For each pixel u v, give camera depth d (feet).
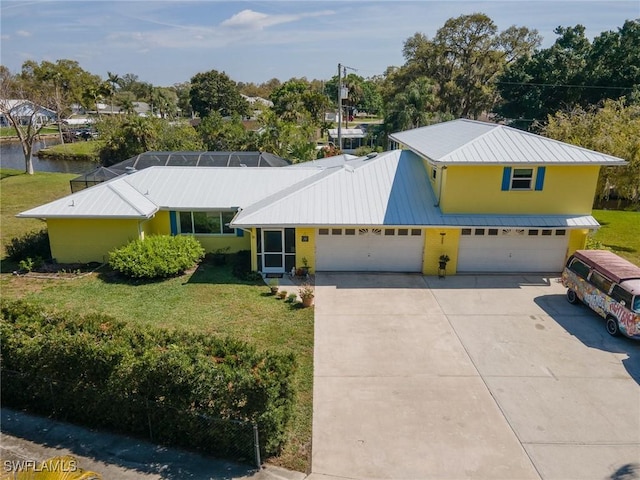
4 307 38.01
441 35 196.95
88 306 52.13
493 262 63.46
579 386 38.27
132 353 31.65
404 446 31.37
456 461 30.07
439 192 62.80
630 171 77.71
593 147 81.97
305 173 75.15
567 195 60.64
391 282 60.34
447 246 61.93
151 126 142.31
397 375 39.65
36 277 61.11
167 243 62.54
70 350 32.09
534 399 36.55
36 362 33.27
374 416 34.40
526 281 60.95
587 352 43.45
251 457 29.58
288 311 51.47
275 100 262.47
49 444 31.04
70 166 178.70
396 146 97.66
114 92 344.49
